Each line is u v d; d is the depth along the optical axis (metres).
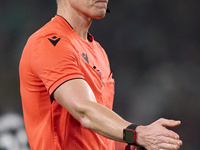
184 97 42.94
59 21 7.05
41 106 6.73
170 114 41.97
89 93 5.67
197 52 46.22
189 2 47.66
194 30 47.19
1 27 44.22
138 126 5.13
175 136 4.84
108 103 7.44
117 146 8.48
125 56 46.34
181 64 45.81
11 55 43.47
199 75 44.88
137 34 46.84
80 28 7.41
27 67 6.62
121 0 47.25
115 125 5.19
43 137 6.68
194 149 39.59
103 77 7.50
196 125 40.91
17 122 31.50
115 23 47.09
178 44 46.78
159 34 46.97
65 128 6.58
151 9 47.25
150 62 45.91
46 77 5.99
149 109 42.38
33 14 44.97
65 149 6.61
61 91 5.74
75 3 7.20
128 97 43.91
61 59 6.00
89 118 5.40
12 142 28.86
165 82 43.94
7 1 44.78
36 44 6.35
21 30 44.34
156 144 4.90
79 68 6.57
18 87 42.59
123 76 45.59
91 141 6.82
